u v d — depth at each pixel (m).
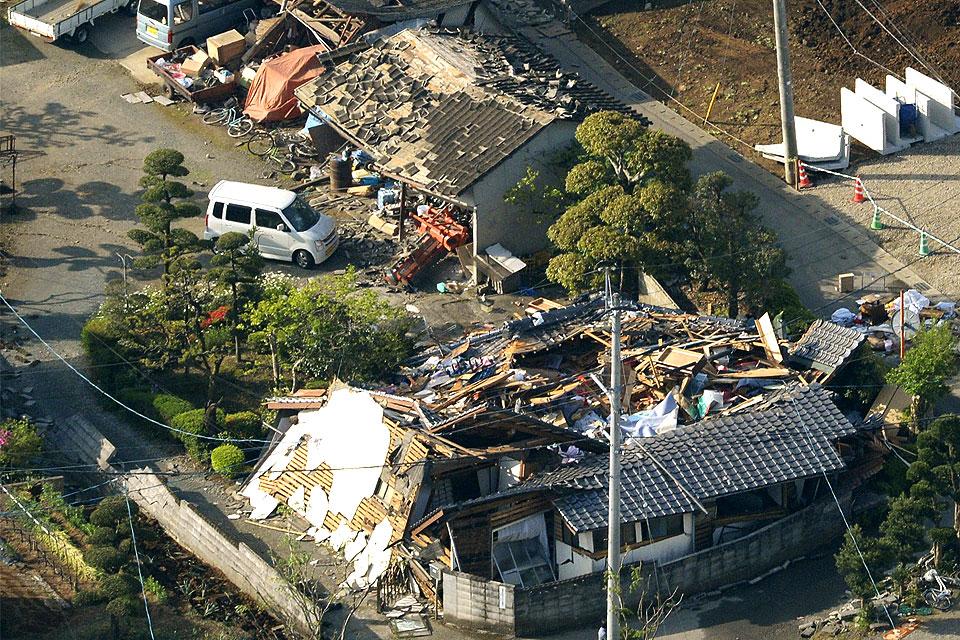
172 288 64.38
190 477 59.47
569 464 54.72
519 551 53.16
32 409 62.62
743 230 65.25
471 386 60.00
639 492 52.50
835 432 55.50
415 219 72.12
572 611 51.47
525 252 71.31
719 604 52.81
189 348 64.50
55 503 56.75
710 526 53.59
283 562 53.81
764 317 62.25
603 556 51.94
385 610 52.47
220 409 61.06
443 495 54.97
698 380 59.72
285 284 65.31
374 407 57.38
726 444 54.62
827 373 60.47
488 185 69.19
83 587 52.41
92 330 64.94
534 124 69.94
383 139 73.00
